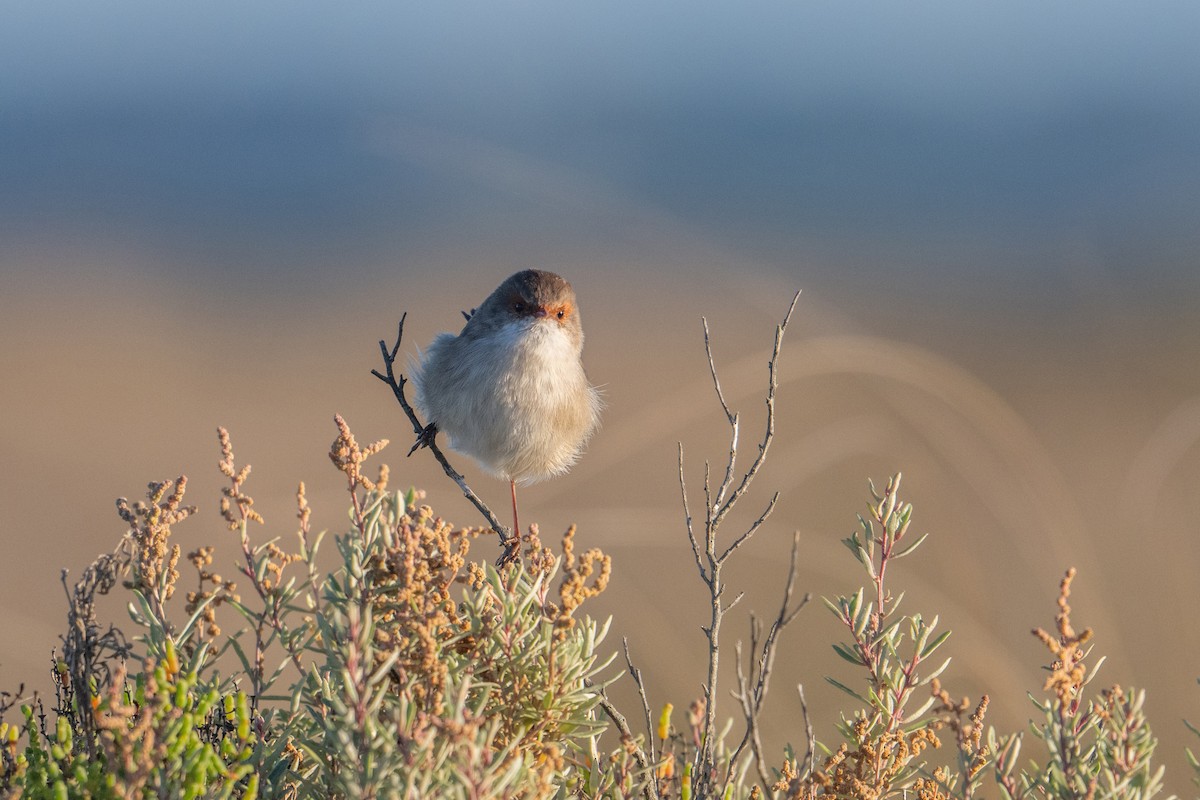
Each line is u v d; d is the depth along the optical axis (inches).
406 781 159.2
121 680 168.6
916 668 209.6
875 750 202.4
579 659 191.8
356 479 198.7
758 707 167.2
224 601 195.8
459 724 160.9
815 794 189.5
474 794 156.0
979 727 201.0
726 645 456.1
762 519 208.1
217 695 177.9
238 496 195.6
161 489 201.0
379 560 195.6
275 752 186.2
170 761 166.9
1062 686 178.5
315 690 190.4
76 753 186.1
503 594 195.5
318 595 192.4
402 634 185.3
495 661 193.0
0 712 193.9
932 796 198.5
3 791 178.4
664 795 195.3
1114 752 182.2
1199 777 181.8
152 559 197.2
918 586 379.2
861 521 221.6
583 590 189.8
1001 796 192.1
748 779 257.1
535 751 187.6
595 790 193.2
